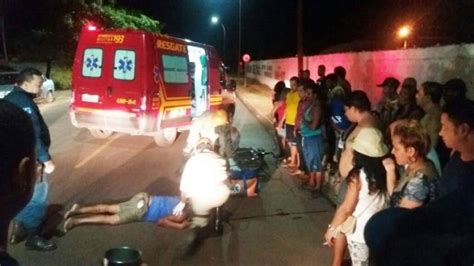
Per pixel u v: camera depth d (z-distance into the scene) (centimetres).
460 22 2761
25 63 3331
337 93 845
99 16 3991
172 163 1090
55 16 3666
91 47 1212
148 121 1176
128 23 4403
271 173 1001
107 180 934
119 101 1188
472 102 367
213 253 604
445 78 1052
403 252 129
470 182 346
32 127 137
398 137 390
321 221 723
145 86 1165
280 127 1127
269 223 712
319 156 858
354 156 446
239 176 822
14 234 593
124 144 1305
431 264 125
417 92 704
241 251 611
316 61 2405
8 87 2000
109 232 656
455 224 130
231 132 871
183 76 1316
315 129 849
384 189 439
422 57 1162
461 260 125
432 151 490
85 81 1222
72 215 684
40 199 586
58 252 591
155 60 1187
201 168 620
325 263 579
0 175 128
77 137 1400
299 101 904
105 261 410
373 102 1524
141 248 610
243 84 4309
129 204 676
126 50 1178
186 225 642
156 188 887
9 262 127
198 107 1409
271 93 3409
